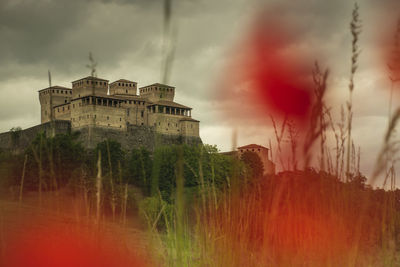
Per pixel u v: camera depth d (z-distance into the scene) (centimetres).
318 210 175
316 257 173
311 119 155
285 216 176
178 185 185
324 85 152
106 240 184
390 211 183
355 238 175
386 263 178
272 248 179
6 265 160
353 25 159
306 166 166
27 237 164
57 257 165
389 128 153
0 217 166
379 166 159
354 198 177
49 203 174
